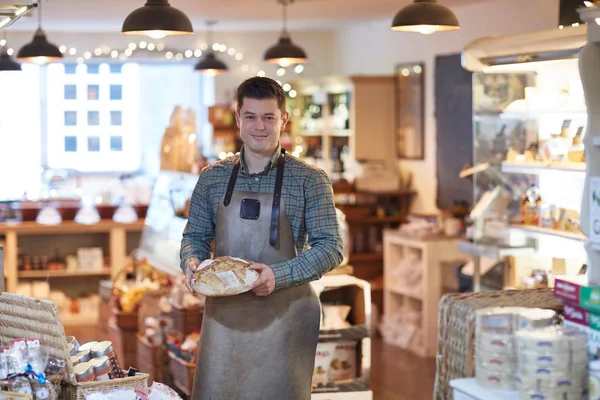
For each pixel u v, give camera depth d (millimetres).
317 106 11047
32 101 11648
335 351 4926
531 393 2812
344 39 11438
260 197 3566
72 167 11844
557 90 5414
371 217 9367
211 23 10398
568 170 5270
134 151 12000
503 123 5840
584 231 3391
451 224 7930
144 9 5184
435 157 9180
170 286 6965
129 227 9430
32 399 3006
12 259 9203
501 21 7961
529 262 5648
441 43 9031
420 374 7070
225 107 11039
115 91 11914
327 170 10594
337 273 5062
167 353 6250
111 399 3143
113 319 6902
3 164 11547
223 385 3590
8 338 3340
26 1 3414
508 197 5859
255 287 3396
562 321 3432
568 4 5832
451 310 3617
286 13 9344
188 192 6723
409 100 9641
